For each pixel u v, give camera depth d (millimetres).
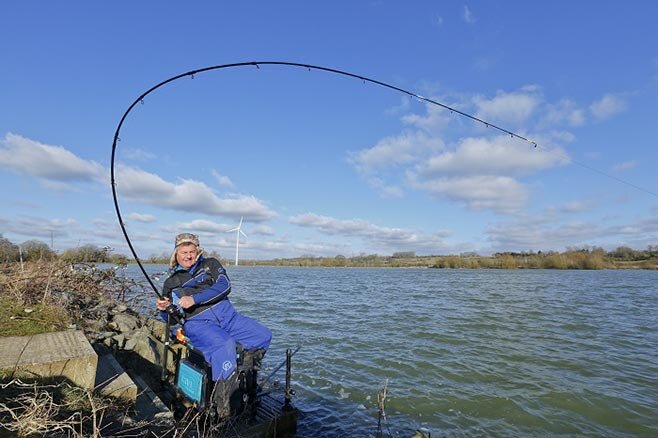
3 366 3588
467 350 10594
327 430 5883
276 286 32031
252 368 4852
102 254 10367
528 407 6945
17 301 6328
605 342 11703
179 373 5082
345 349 10625
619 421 6484
